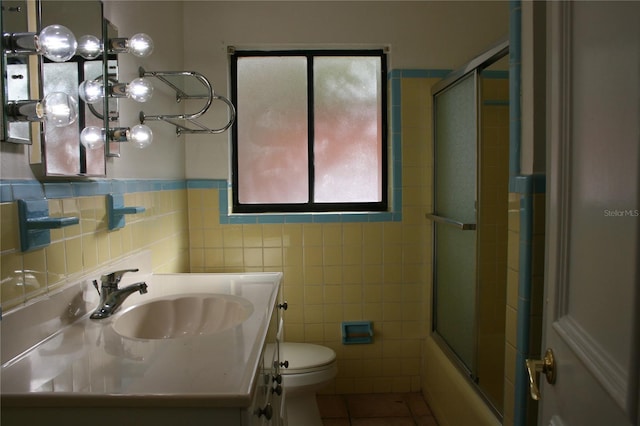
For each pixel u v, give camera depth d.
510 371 1.37
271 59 2.42
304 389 1.87
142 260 1.63
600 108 0.58
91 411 0.74
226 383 0.77
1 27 0.92
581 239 0.65
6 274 0.92
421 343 2.41
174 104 2.14
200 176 2.33
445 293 2.22
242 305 1.27
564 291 0.72
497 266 1.84
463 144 1.96
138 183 1.65
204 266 2.35
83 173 1.23
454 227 2.09
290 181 2.46
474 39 2.34
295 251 2.35
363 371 2.40
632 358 0.48
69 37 0.95
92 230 1.29
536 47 1.24
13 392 0.75
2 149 0.93
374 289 2.38
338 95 2.45
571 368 0.69
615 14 0.53
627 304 0.50
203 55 2.30
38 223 0.97
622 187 0.52
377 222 2.36
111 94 1.36
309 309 2.37
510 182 1.36
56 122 0.94
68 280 1.16
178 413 0.74
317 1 2.31
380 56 2.42
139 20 1.70
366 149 2.47
